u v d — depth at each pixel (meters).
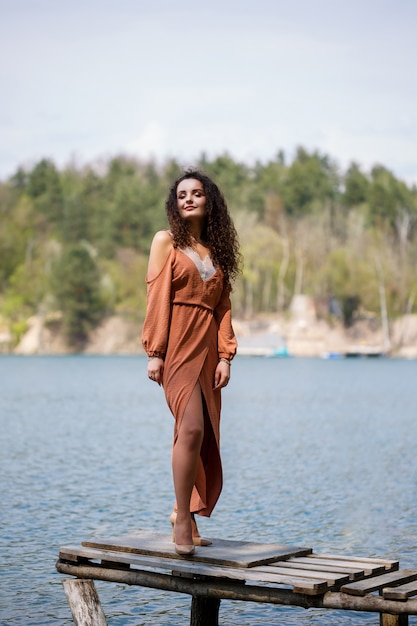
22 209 142.38
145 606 9.01
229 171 146.25
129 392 48.91
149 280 7.10
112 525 12.88
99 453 21.56
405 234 130.38
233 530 12.70
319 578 6.17
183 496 6.84
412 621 8.41
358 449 22.61
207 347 7.08
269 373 75.50
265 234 124.50
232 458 20.80
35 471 18.42
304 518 13.57
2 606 8.89
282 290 122.12
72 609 6.74
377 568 6.49
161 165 155.50
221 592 6.39
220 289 7.20
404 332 119.81
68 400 42.31
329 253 126.44
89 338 122.94
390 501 15.02
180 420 6.92
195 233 7.26
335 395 46.88
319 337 119.00
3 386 54.78
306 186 143.62
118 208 134.12
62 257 123.81
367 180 146.12
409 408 37.50
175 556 6.75
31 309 127.44
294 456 21.17
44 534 12.23
